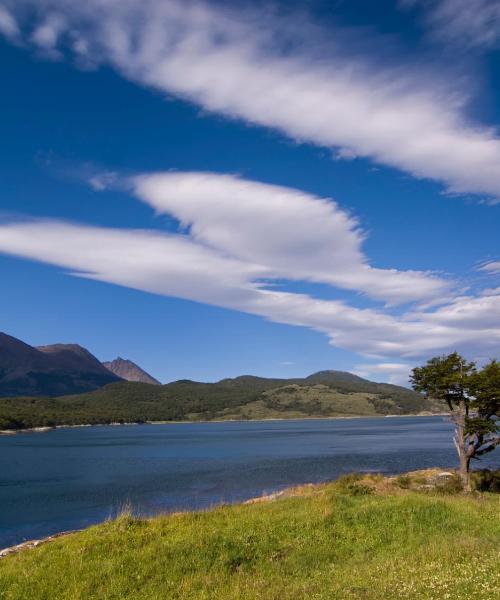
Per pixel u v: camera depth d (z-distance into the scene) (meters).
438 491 30.75
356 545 15.16
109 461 85.19
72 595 11.83
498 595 9.04
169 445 124.94
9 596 12.00
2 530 34.34
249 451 99.25
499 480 35.88
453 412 35.06
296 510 19.06
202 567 13.29
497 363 33.25
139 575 12.78
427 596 9.39
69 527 34.84
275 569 13.14
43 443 138.88
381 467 65.06
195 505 40.91
